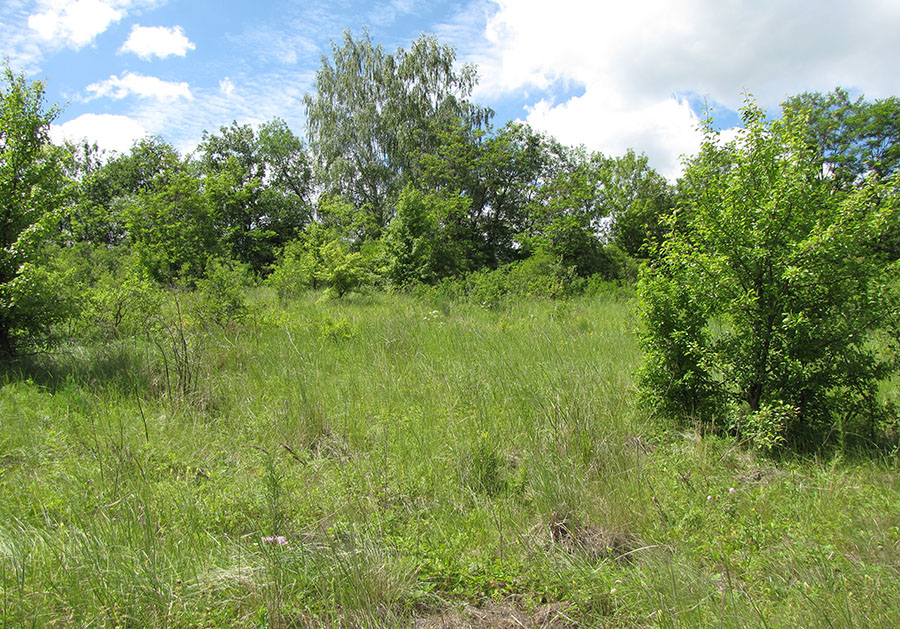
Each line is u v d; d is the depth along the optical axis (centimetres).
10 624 238
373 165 3209
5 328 710
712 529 342
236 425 520
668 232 563
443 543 329
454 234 2775
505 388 593
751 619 253
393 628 255
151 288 989
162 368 668
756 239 483
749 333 502
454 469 426
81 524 323
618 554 325
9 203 732
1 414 515
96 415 517
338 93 3319
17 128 740
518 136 3112
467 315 1278
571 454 447
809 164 491
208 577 278
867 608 253
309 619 258
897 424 477
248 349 785
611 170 3097
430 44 3234
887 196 460
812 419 494
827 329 474
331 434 510
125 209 1916
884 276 476
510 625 266
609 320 1170
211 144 3153
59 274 759
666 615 257
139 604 252
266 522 337
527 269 1961
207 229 1927
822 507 359
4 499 357
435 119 3247
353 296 1750
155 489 379
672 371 525
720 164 526
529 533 341
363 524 340
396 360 761
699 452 452
